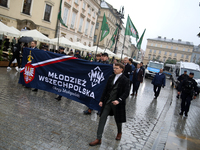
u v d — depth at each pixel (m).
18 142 3.11
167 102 9.46
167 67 44.41
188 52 95.44
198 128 5.61
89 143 3.45
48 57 6.21
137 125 5.03
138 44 13.08
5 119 3.88
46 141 3.30
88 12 32.28
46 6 21.86
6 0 17.47
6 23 17.75
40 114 4.53
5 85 6.57
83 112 5.35
